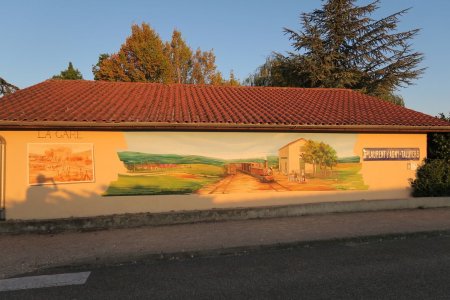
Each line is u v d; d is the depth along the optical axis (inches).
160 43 1218.0
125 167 414.3
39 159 396.2
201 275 241.8
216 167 434.9
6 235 352.5
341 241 321.7
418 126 466.0
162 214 389.4
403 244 315.0
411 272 240.1
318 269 249.3
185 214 394.6
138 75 1149.7
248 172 442.9
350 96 624.1
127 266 266.5
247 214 410.0
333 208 441.4
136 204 415.5
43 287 226.1
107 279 238.5
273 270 248.8
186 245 304.5
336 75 1004.6
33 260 277.0
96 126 389.4
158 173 420.8
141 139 418.3
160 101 502.0
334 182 468.1
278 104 529.7
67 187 401.4
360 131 474.0
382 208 454.9
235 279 232.5
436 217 407.8
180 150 426.6
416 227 360.2
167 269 256.4
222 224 382.9
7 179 390.3
